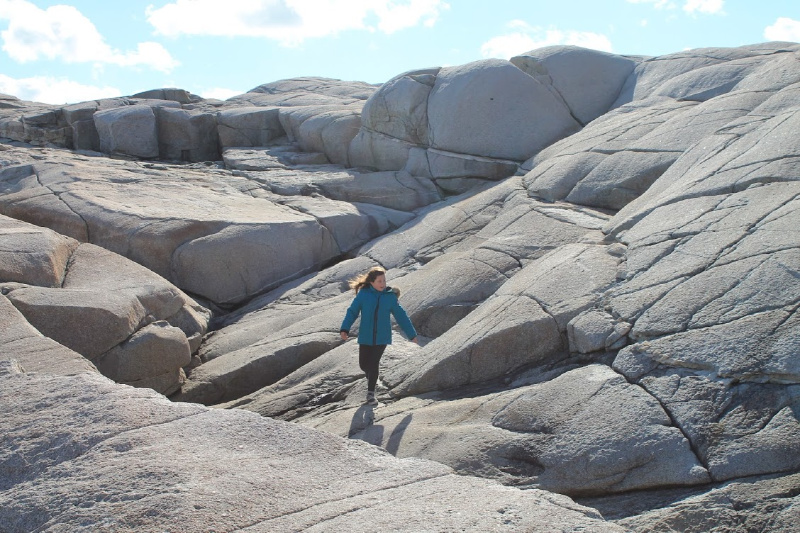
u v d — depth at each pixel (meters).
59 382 3.98
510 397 5.26
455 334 6.63
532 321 6.07
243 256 10.71
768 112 8.38
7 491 3.03
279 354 8.10
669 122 10.01
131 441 3.24
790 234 5.48
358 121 15.85
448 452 4.93
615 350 5.43
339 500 2.88
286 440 3.38
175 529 2.60
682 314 5.24
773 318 4.77
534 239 8.55
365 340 6.32
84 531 2.63
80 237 10.87
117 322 7.44
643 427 4.44
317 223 11.55
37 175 13.20
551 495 3.02
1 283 7.69
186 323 8.84
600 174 9.68
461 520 2.67
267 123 17.92
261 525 2.66
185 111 18.12
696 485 4.09
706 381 4.62
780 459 4.02
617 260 6.55
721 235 5.98
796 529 3.62
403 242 10.82
